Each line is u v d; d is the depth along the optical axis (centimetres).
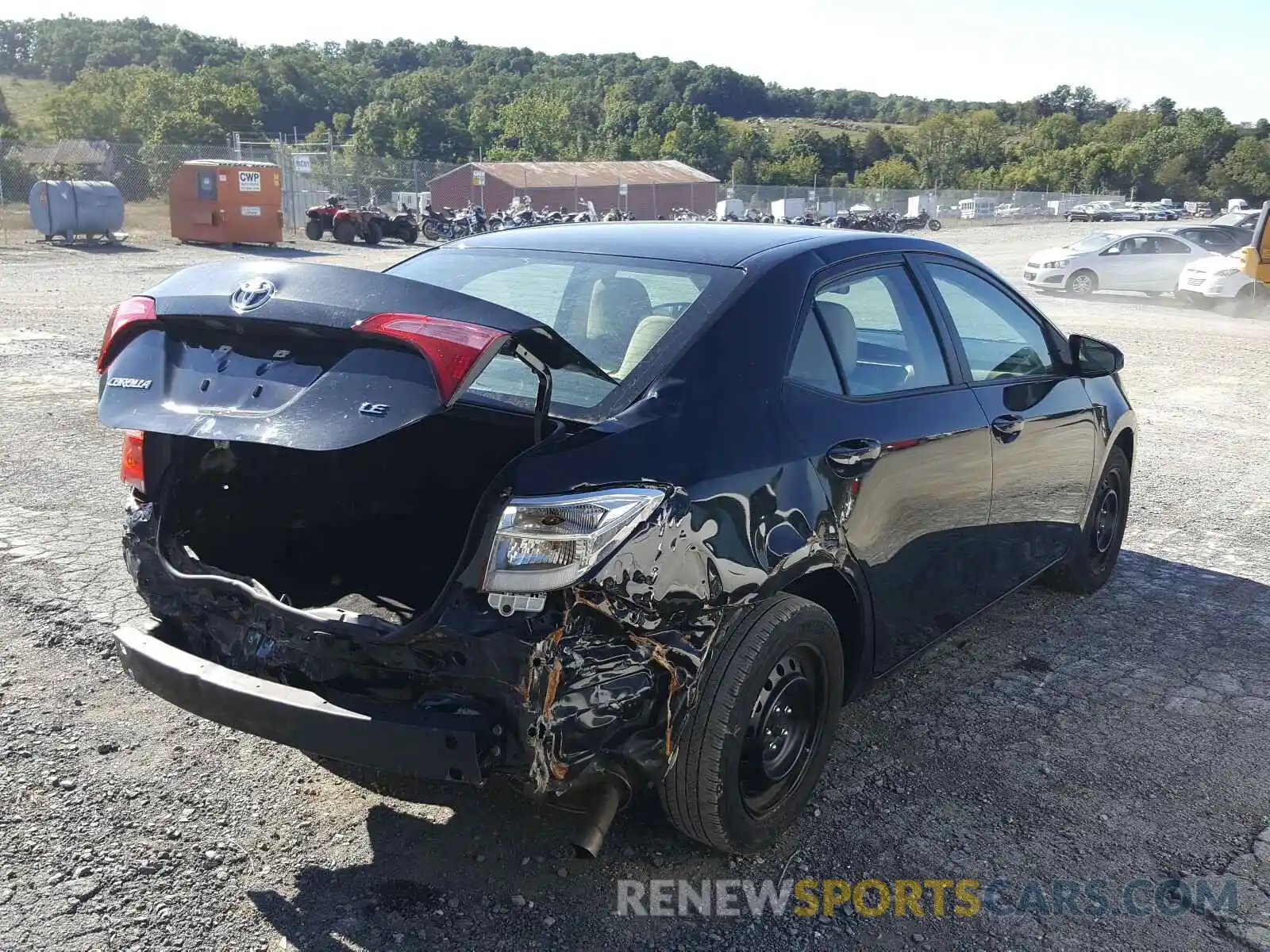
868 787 347
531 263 356
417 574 323
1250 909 293
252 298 254
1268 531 652
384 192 4041
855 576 324
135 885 283
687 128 12100
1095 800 344
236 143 3575
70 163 3588
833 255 349
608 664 247
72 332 1235
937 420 359
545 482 245
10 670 398
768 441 291
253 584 277
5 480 640
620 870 298
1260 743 385
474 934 271
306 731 254
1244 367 1298
